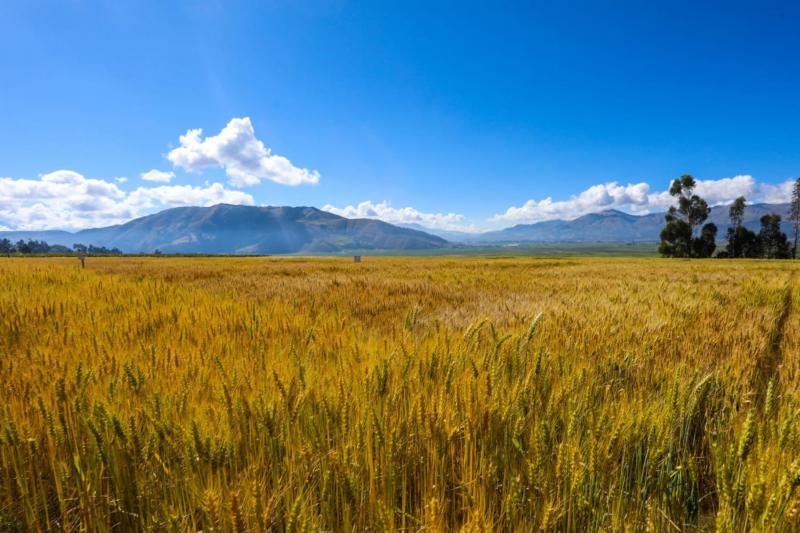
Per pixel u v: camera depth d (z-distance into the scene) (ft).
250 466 5.24
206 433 5.85
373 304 22.77
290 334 12.84
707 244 254.88
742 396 7.72
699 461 6.51
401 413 6.67
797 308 20.89
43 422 5.99
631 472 5.96
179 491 5.29
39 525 4.74
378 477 5.48
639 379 9.28
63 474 5.25
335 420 6.49
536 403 7.22
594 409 6.93
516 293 28.17
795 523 4.15
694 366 9.90
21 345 11.31
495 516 5.15
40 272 37.60
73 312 16.55
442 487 5.48
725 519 4.39
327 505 5.03
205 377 8.30
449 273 54.13
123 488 5.22
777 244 276.62
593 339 12.71
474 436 6.00
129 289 25.18
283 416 6.31
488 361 8.60
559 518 4.97
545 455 5.57
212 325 14.01
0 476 5.18
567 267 78.89
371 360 8.77
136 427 5.63
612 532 4.65
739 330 14.21
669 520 4.88
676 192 263.90
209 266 79.51
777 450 5.26
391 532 4.49
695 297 24.81
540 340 11.40
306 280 39.83
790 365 9.93
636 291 28.63
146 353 9.59
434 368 8.70
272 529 4.72
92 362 9.19
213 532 4.30
